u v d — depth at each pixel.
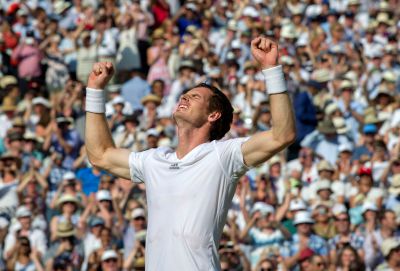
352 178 32.81
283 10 45.75
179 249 10.87
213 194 10.98
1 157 31.88
